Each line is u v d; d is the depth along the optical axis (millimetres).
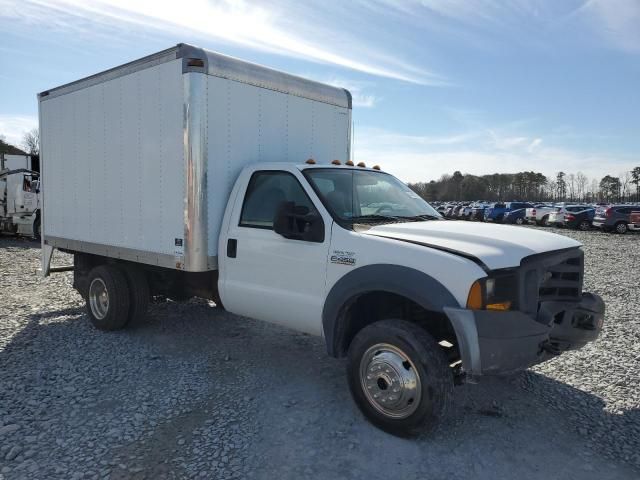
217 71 5090
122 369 5020
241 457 3449
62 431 3768
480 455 3516
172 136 5172
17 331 6238
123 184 5906
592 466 3408
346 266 4105
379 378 3760
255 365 5203
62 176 7023
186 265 5098
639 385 4750
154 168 5426
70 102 6738
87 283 6484
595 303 4230
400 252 3816
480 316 3422
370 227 4262
